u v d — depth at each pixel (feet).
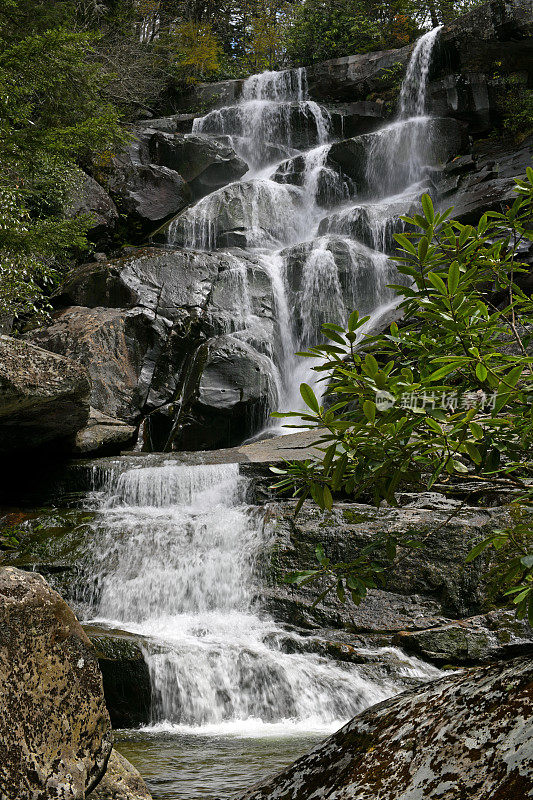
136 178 72.69
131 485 37.83
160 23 102.01
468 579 27.48
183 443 49.16
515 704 5.37
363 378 6.18
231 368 50.57
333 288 58.23
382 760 5.79
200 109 91.35
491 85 75.20
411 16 95.61
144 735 21.48
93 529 34.22
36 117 56.39
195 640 26.48
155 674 23.44
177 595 31.35
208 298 55.72
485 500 30.66
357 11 98.68
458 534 28.53
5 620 7.21
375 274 59.41
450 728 5.57
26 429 36.55
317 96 86.84
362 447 6.44
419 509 30.96
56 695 7.28
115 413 49.83
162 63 93.25
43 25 58.13
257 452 40.40
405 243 7.55
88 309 54.70
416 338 7.13
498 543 6.41
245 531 32.35
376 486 6.66
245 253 62.44
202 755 18.58
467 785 5.12
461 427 6.11
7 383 31.68
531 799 4.73
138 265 55.88
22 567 32.58
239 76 100.37
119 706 23.16
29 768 6.86
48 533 34.65
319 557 7.29
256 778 16.06
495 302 43.98
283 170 76.48
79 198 63.87
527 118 71.92
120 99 82.43
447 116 77.05
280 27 103.04
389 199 70.08
